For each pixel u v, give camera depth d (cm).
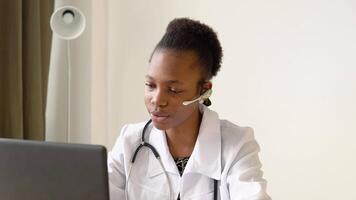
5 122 221
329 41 225
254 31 242
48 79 256
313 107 232
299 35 231
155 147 120
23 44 230
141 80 280
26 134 232
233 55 248
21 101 223
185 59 100
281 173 243
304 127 235
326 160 231
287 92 237
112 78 288
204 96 108
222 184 114
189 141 118
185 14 261
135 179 120
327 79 227
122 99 287
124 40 282
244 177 110
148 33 274
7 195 81
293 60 234
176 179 116
